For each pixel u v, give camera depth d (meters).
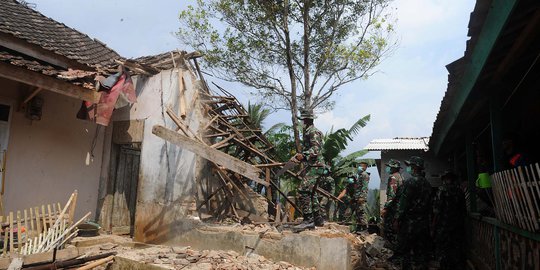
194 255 6.02
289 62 14.42
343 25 14.74
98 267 5.97
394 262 6.86
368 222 10.47
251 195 8.57
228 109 8.91
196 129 7.54
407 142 14.06
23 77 6.86
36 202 7.96
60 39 9.63
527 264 3.70
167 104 8.12
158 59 8.61
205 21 14.04
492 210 5.82
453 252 6.44
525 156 4.61
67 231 6.77
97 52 10.38
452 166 11.91
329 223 7.13
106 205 9.09
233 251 6.27
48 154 8.22
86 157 8.70
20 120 7.79
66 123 8.62
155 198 7.87
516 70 4.85
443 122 7.35
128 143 8.96
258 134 9.12
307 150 6.24
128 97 8.27
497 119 4.93
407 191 6.67
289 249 5.84
